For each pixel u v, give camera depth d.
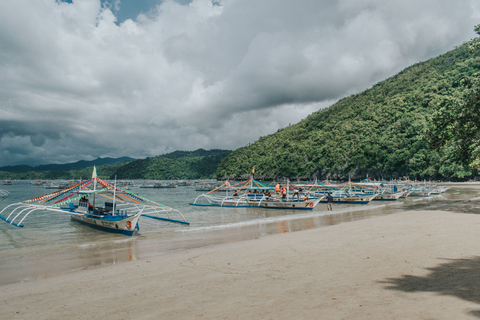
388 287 5.84
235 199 35.53
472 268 6.89
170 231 17.45
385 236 11.97
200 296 5.95
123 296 6.28
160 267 8.77
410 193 51.84
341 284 6.21
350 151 148.25
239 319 4.64
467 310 4.46
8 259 11.02
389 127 139.00
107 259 10.73
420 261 7.79
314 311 4.80
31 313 5.59
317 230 15.06
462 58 165.88
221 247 11.83
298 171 177.00
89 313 5.40
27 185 142.75
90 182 20.50
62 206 22.22
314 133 197.88
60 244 14.06
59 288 7.18
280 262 8.55
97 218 17.89
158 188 118.56
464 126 20.95
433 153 105.44
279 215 25.95
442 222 15.18
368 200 37.00
